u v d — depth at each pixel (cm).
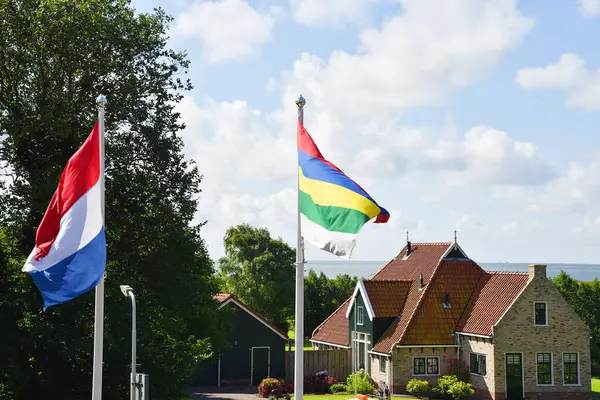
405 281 5309
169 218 3578
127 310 3238
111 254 3419
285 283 8294
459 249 5291
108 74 3438
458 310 4950
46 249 1603
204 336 4797
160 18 3712
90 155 1656
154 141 3616
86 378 3294
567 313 4641
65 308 3098
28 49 3238
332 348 5669
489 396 4522
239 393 4934
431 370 4775
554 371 4594
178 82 3734
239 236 8550
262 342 5441
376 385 4928
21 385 3180
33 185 3231
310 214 1672
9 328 3062
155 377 3362
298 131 1738
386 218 1652
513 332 4534
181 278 3541
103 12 3425
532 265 4631
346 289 8662
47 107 3156
